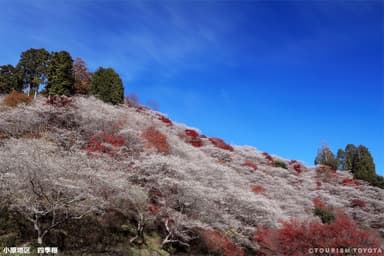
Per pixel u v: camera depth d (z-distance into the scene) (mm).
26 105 19625
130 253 11930
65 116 19047
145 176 13852
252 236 15766
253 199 15805
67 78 26484
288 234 11695
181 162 15008
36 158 10086
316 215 22453
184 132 29828
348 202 28547
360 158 43000
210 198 13820
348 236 10648
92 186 10953
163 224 14875
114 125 18641
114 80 27969
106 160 14102
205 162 18750
